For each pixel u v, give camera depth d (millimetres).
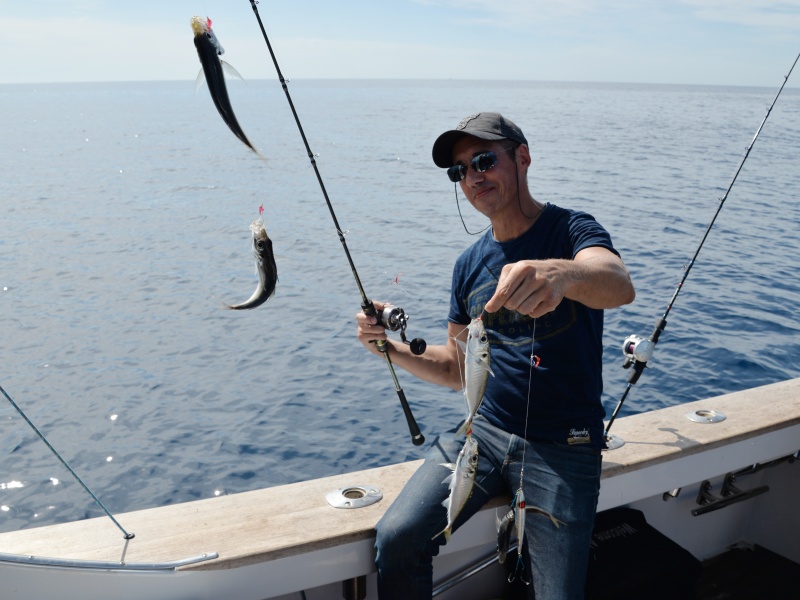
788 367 7840
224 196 25156
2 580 1554
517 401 2164
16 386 7730
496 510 2217
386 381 7566
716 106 140500
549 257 2174
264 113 88125
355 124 67938
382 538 1974
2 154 43312
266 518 2051
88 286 12562
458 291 2453
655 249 14320
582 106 125750
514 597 2359
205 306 11031
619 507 2572
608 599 2189
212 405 7059
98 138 56375
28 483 5562
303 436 6297
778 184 27266
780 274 12305
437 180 29672
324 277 12688
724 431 2578
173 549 1859
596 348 2145
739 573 2871
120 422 6711
